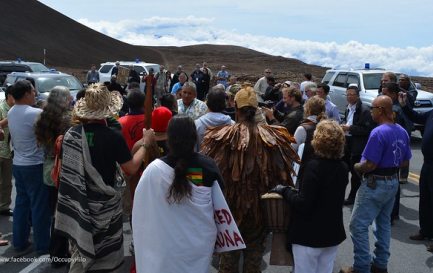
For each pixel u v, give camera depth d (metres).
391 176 5.02
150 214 3.14
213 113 5.35
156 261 3.13
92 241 3.75
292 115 6.54
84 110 3.77
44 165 5.25
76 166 3.77
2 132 6.32
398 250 6.03
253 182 4.06
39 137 5.13
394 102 7.34
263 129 4.23
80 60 77.69
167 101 6.74
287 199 3.97
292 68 68.25
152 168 3.15
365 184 5.03
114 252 3.88
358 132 7.32
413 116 6.72
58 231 3.88
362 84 15.71
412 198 8.38
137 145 4.54
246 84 4.41
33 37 82.06
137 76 17.36
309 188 3.83
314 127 4.98
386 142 4.93
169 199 3.10
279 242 4.12
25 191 5.66
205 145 4.23
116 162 3.90
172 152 3.17
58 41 85.25
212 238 3.24
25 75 16.81
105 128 3.84
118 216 3.91
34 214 5.56
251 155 4.06
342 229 4.01
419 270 5.44
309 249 3.92
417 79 35.91
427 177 6.11
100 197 3.80
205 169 3.19
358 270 5.05
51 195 5.46
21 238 5.73
